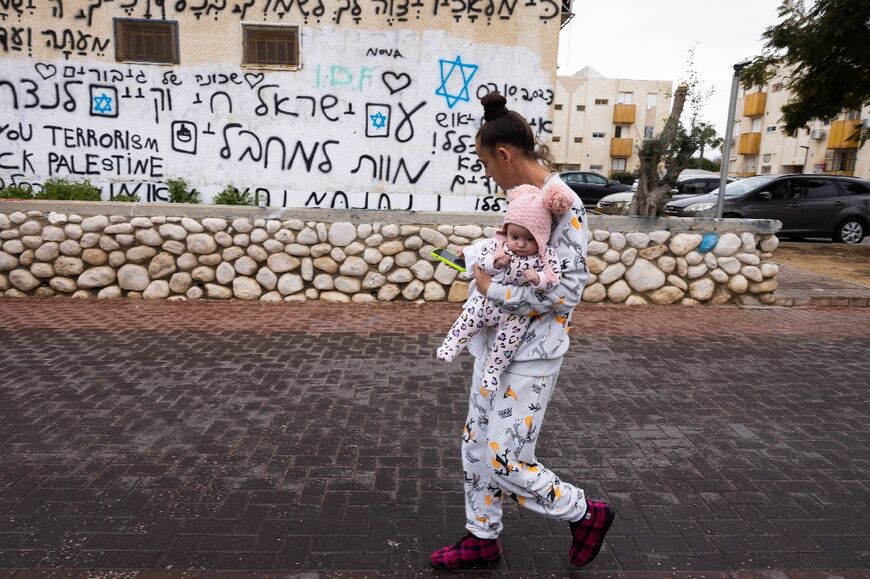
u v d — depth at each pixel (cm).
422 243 659
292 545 250
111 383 423
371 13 689
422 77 704
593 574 237
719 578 235
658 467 322
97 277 652
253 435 350
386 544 252
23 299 645
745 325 609
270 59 702
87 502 278
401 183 728
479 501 230
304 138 716
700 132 666
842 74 1113
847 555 250
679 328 593
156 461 317
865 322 627
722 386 441
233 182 722
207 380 432
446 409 391
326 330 562
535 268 188
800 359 503
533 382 208
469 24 691
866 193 1260
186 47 692
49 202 638
